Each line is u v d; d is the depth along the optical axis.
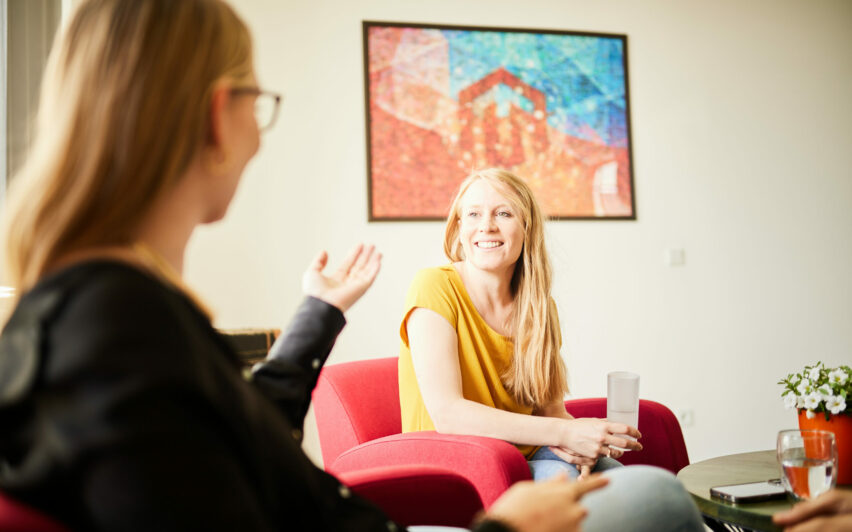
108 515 0.42
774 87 3.88
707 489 1.33
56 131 0.54
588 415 1.92
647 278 3.62
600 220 3.56
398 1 3.40
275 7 3.26
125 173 0.53
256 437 0.55
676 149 3.71
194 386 0.46
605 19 3.65
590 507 0.84
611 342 3.55
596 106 3.59
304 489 0.61
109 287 0.46
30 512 0.43
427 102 3.39
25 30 2.66
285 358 0.87
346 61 3.32
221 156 0.60
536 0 3.56
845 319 3.89
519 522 0.60
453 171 3.39
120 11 0.55
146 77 0.54
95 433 0.41
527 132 3.49
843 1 4.00
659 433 1.81
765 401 3.74
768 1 3.89
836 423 1.35
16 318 0.48
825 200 3.91
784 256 3.83
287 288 3.21
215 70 0.59
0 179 2.59
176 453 0.43
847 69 3.99
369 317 3.29
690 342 3.66
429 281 1.66
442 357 1.56
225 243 3.15
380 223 3.31
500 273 1.67
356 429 1.72
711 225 3.73
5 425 0.45
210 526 0.44
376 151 3.32
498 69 3.47
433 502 1.12
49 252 0.52
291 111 3.25
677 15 3.75
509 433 1.45
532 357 1.64
